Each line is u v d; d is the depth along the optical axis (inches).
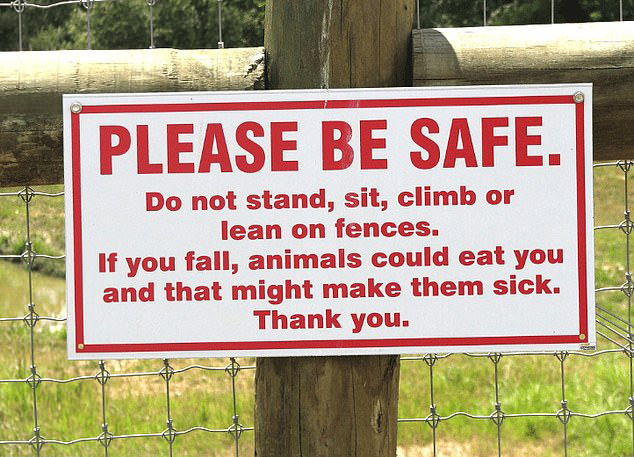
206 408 224.2
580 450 208.7
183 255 93.5
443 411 223.6
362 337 93.9
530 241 93.7
